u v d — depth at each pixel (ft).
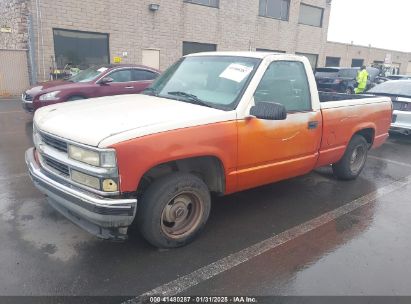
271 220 14.15
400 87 30.25
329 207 15.65
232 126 11.87
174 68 15.56
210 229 13.20
